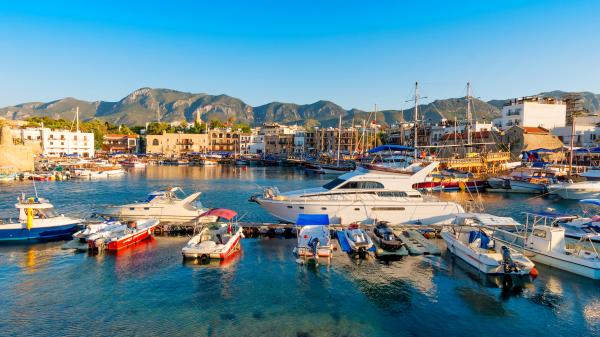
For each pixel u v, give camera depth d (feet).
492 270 80.53
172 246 100.32
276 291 73.36
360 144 528.22
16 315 62.85
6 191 208.85
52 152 482.69
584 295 72.43
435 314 65.31
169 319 62.23
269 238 108.99
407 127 533.96
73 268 83.41
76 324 60.34
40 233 102.32
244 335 57.57
